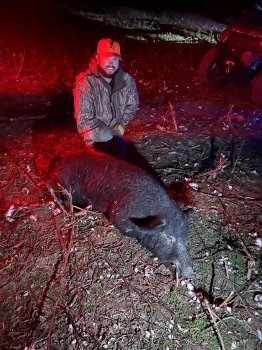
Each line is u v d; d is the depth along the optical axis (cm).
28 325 138
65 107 289
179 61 418
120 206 165
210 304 150
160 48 479
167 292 154
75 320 140
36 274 156
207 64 342
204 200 202
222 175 224
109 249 169
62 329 138
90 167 179
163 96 321
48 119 271
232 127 275
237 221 191
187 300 151
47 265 159
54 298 147
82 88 190
